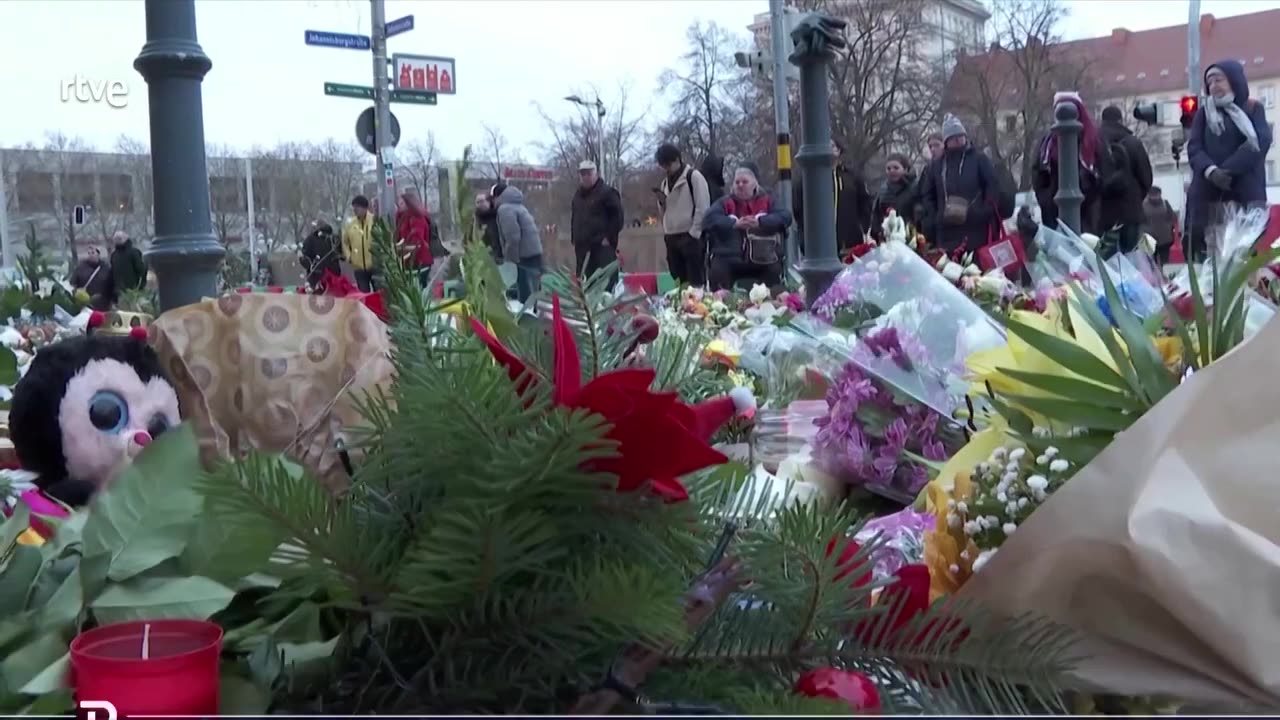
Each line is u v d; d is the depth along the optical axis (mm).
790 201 13188
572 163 30328
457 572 914
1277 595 1162
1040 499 1425
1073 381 1469
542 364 1158
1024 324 1563
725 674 1067
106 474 1724
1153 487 1204
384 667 1021
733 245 9234
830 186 5523
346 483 1219
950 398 2293
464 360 1044
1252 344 1216
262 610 1156
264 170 30062
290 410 1783
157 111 2887
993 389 1670
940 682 1108
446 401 943
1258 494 1232
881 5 37062
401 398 1044
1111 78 56250
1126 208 9438
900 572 1220
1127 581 1228
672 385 1324
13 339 4230
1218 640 1177
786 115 13695
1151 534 1179
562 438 875
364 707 1001
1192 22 25719
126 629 1014
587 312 1216
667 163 10695
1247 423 1247
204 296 2936
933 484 1718
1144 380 1438
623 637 975
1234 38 67250
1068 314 1673
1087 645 1249
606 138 37125
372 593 978
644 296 1429
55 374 1726
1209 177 8289
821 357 2557
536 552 929
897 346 2359
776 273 9180
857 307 2768
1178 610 1187
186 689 943
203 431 1745
